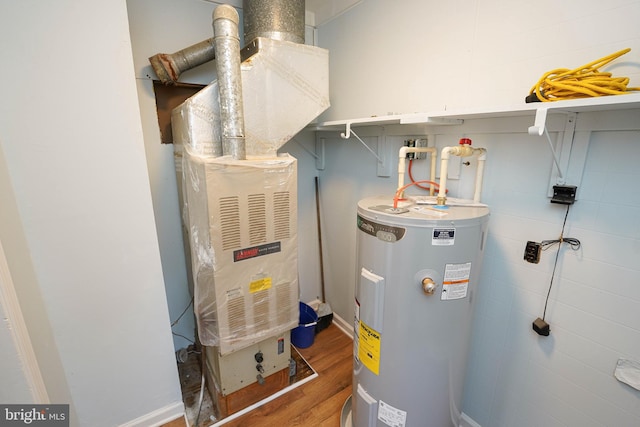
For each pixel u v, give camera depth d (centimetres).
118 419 146
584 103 79
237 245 137
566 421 117
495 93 123
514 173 122
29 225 110
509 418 137
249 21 162
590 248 104
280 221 149
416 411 121
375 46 177
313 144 241
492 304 136
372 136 188
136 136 124
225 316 142
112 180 123
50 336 119
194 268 145
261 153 151
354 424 144
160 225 184
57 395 118
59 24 104
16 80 101
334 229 239
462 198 142
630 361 99
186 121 136
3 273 91
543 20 107
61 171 113
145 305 142
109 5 110
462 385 128
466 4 129
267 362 173
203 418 160
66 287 121
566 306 112
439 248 101
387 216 104
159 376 153
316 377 191
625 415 102
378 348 119
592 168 101
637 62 89
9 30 97
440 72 144
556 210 111
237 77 130
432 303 107
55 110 108
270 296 155
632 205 94
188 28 173
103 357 136
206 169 121
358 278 124
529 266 121
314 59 157
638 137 90
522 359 128
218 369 159
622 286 98
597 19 95
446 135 145
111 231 127
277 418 162
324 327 244
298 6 160
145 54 162
